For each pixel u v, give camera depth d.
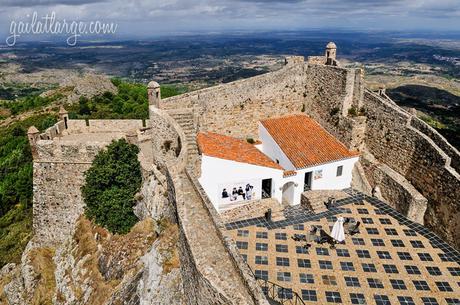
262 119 30.91
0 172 62.12
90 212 30.53
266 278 16.53
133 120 41.97
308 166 26.02
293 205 24.14
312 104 31.41
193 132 26.69
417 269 17.34
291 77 31.17
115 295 22.91
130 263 24.61
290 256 18.19
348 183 28.19
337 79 28.28
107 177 29.16
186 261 16.36
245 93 29.67
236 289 12.56
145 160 30.42
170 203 21.92
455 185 20.41
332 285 16.12
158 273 19.89
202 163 23.91
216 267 13.80
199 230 16.14
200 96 28.03
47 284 30.58
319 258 18.03
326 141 28.83
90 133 41.44
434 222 22.31
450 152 22.20
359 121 27.44
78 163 31.47
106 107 71.19
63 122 40.81
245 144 28.78
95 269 26.95
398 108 26.55
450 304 15.16
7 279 34.97
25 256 33.44
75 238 30.53
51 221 33.34
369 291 15.80
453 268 17.44
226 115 29.39
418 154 23.34
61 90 97.69
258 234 20.14
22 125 77.31
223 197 25.11
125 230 28.44
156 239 22.69
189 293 16.22
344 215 22.25
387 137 25.86
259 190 25.89
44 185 32.50
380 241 19.53
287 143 28.20
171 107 27.31
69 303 26.56
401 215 22.19
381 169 25.81
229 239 14.88
